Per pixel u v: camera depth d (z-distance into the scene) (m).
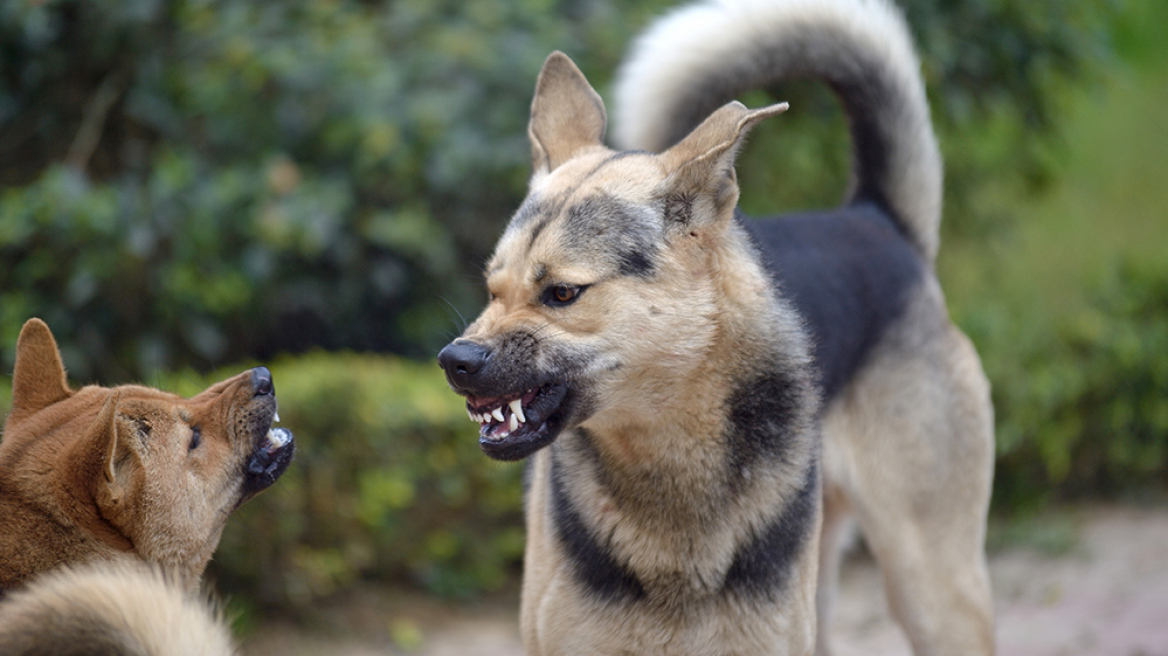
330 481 4.95
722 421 3.01
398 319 6.60
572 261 2.89
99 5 5.79
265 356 6.57
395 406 5.12
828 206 7.22
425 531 5.38
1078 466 6.66
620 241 2.92
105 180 6.17
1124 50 14.70
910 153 4.26
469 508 5.46
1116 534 6.19
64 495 2.91
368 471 5.04
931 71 6.52
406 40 5.98
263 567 4.86
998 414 6.08
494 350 2.83
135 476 2.97
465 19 5.95
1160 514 6.48
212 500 3.19
